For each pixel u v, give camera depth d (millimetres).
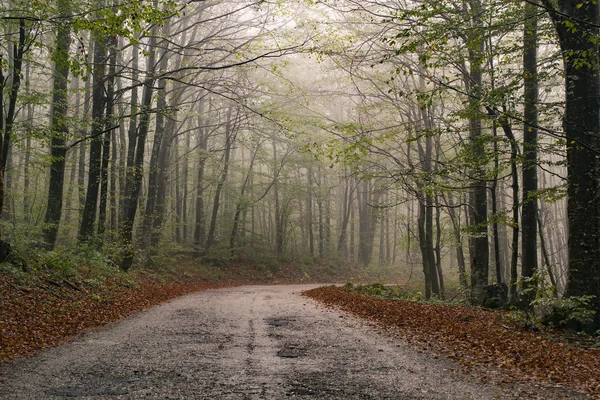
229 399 5211
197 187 36562
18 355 7152
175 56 31031
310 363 7094
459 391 5746
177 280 26625
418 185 19484
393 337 9602
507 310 14211
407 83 21625
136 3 10039
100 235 20422
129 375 6172
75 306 12023
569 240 10750
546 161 12898
